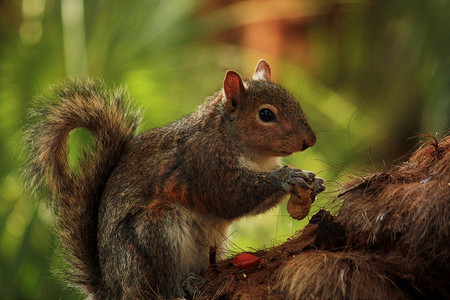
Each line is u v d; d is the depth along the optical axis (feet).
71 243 8.29
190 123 8.35
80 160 8.34
